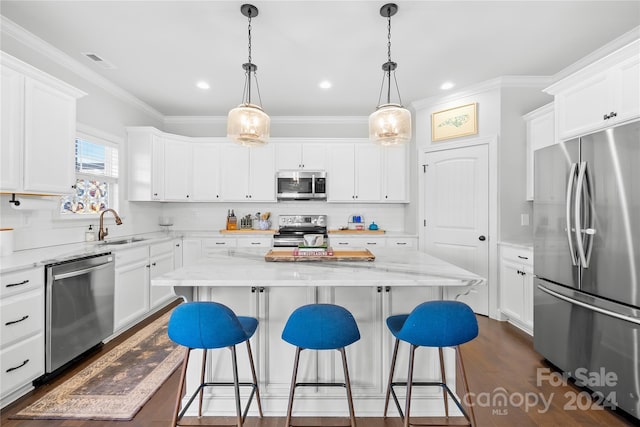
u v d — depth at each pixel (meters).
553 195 2.18
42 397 1.92
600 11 2.17
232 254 2.31
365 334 1.84
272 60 2.87
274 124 4.60
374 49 2.67
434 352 1.84
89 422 1.71
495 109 3.30
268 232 4.21
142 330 3.00
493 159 3.29
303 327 1.36
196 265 1.86
